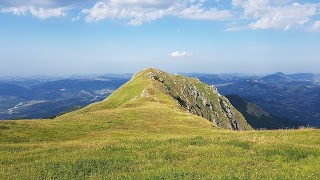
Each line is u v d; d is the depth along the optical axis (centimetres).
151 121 7281
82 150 3238
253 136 3997
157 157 2773
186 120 7456
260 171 2133
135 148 3244
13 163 2770
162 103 10938
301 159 2562
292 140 3556
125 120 7269
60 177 2175
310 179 1905
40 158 2911
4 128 5256
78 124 6481
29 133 5125
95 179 2084
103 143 3672
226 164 2414
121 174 2170
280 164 2405
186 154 2864
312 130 4250
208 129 6388
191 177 1966
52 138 4994
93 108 13675
